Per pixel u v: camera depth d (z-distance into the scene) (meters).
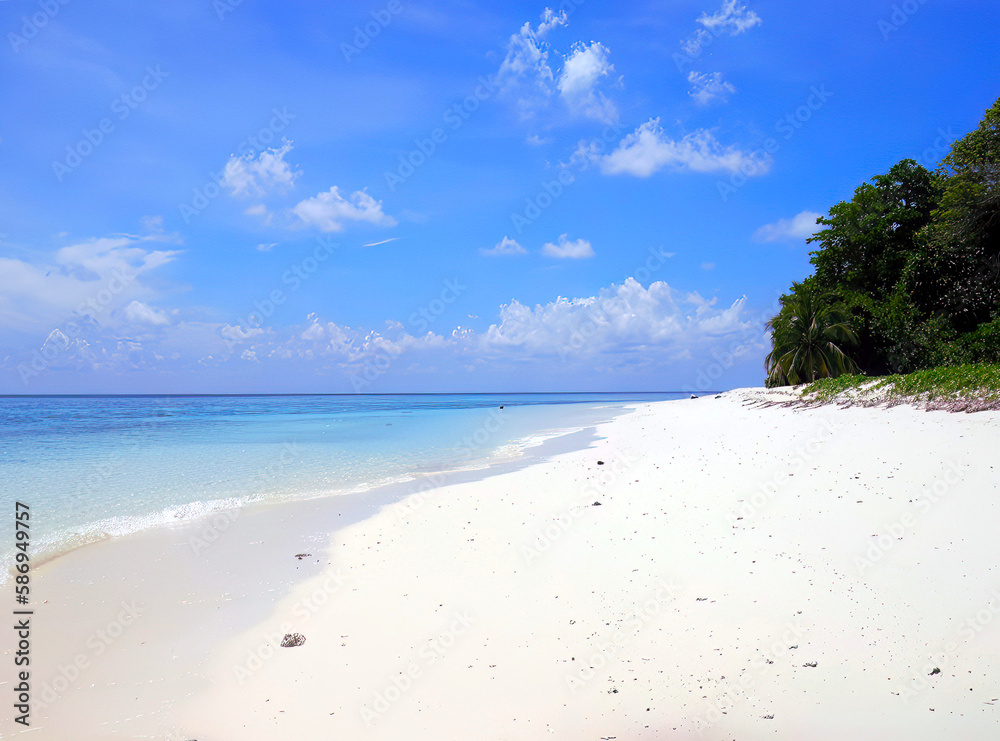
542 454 19.61
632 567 7.61
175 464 18.89
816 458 12.27
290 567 8.52
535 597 6.93
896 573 6.55
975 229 27.83
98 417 51.12
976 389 15.11
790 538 7.96
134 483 15.32
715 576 7.03
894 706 4.41
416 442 25.69
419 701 4.96
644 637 5.75
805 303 39.03
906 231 37.38
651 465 14.44
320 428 35.69
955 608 5.71
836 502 9.14
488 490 13.35
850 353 38.34
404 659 5.68
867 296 37.44
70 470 17.58
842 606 5.97
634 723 4.46
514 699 4.89
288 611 6.94
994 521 7.46
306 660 5.75
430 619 6.54
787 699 4.60
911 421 14.44
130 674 5.56
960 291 31.41
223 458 20.34
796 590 6.43
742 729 4.29
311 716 4.81
